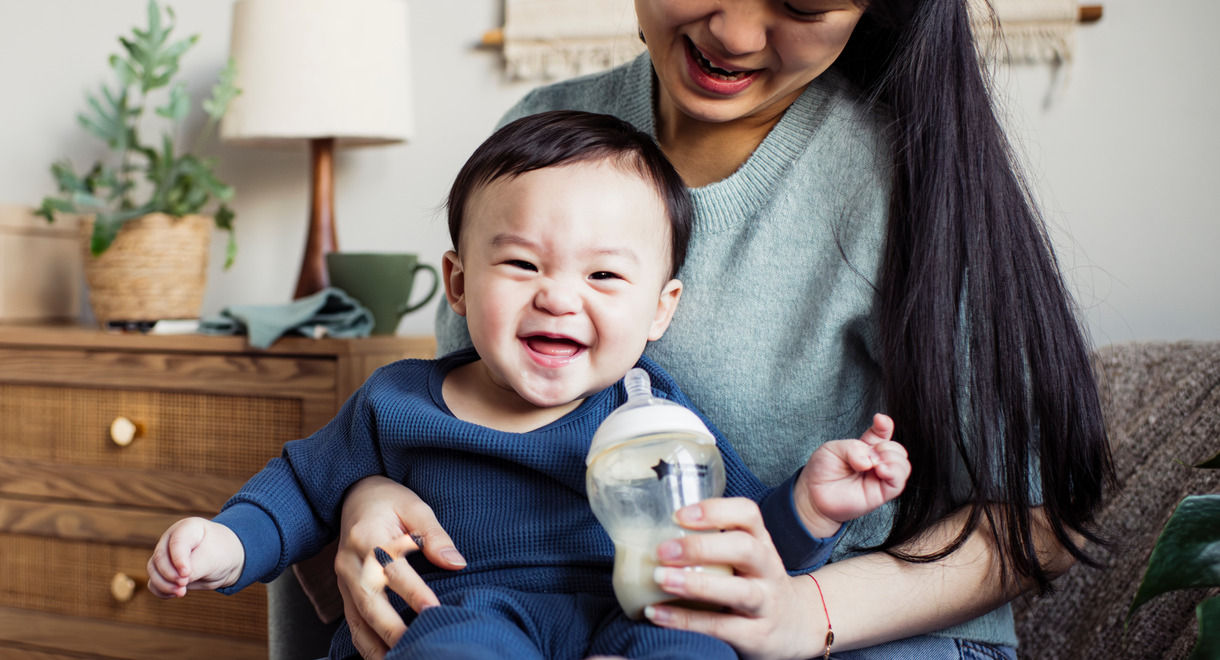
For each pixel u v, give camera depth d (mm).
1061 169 1521
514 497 772
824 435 862
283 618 966
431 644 598
